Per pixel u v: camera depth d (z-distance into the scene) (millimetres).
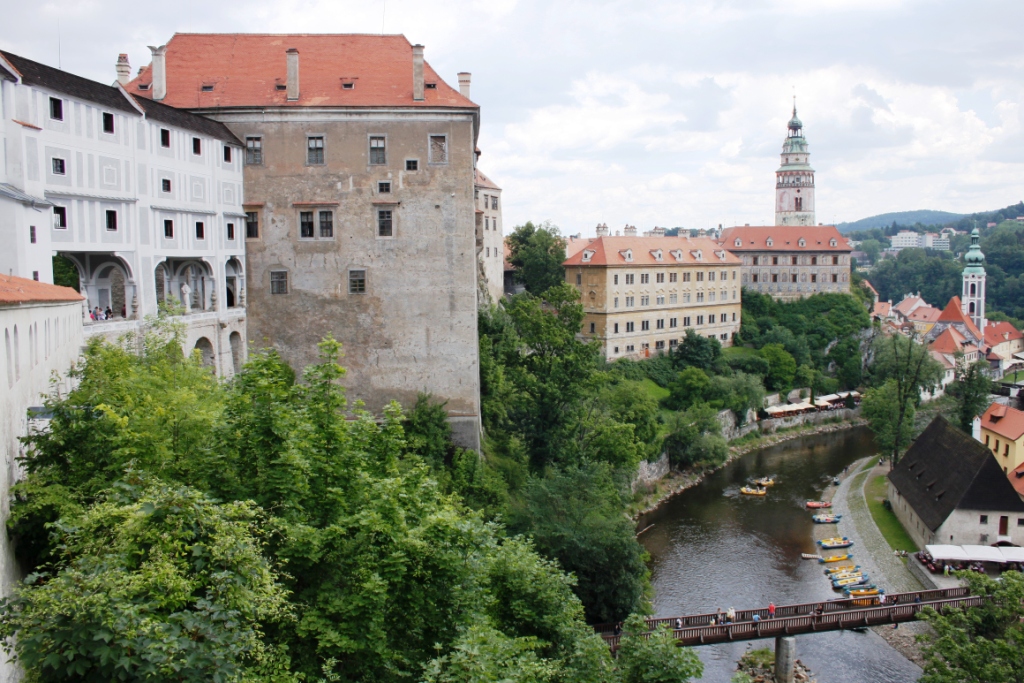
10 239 30781
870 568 57156
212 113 51188
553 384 60281
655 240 116188
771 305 132750
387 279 52219
